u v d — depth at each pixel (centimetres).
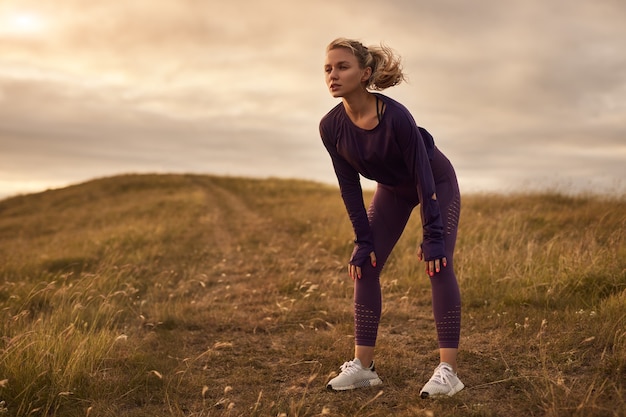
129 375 353
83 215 2170
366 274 317
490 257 630
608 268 515
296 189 2855
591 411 254
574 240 688
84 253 944
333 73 274
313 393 319
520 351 368
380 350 390
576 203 1194
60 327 452
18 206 3089
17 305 550
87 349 375
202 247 1049
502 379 321
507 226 833
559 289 499
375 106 279
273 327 485
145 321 517
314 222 1244
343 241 905
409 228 901
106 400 314
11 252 1157
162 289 657
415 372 347
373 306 320
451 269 302
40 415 298
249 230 1291
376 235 320
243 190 2950
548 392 279
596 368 319
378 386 323
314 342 423
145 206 2177
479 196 1342
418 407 283
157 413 298
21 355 343
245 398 315
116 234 1212
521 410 277
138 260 852
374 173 300
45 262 862
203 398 314
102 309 504
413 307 529
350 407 289
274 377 353
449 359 299
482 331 429
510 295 499
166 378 348
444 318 299
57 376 326
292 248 973
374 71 275
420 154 279
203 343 447
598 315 407
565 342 360
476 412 271
